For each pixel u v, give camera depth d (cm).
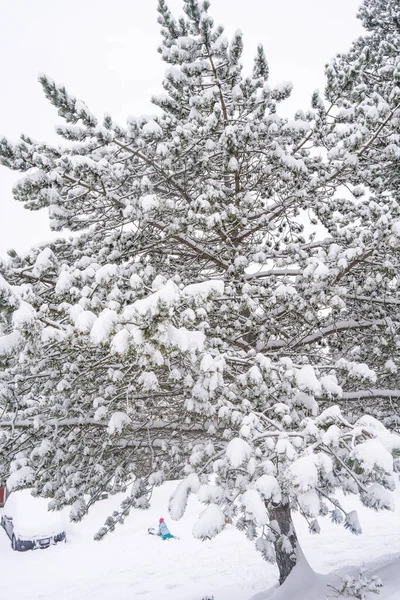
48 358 414
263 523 252
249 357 464
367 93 716
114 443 500
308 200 588
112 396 484
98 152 559
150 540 1347
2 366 273
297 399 402
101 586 972
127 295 384
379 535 1176
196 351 328
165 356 297
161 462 504
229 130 502
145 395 491
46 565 1170
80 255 546
